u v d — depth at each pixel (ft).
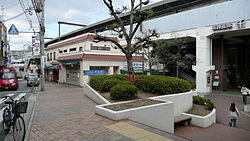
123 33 33.60
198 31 67.97
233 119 29.78
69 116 23.48
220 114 37.45
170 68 92.73
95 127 18.13
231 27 58.90
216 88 74.23
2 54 99.76
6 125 18.38
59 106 30.96
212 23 64.18
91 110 27.04
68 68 81.87
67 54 79.87
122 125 18.37
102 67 71.15
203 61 67.15
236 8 58.23
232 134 25.54
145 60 77.10
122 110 20.57
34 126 19.33
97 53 68.28
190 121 30.22
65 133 16.92
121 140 14.89
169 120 24.17
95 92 34.88
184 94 32.76
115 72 74.79
